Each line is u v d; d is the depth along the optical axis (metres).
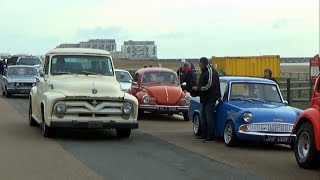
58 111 11.73
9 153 10.14
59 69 13.22
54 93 12.00
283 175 8.53
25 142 11.62
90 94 11.89
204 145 11.86
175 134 13.85
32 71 27.25
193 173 8.48
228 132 11.75
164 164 9.27
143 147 11.34
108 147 11.20
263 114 11.18
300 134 9.35
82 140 12.20
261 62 39.94
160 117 18.77
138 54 135.50
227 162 9.66
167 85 18.08
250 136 11.11
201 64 12.19
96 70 13.34
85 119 11.86
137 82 18.27
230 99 12.26
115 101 12.05
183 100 17.39
